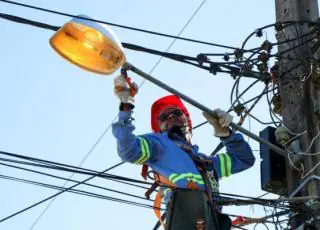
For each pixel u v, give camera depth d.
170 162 15.01
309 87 17.97
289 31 18.78
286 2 19.27
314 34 18.52
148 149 14.94
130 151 14.74
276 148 17.12
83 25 14.39
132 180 16.56
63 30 14.42
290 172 17.55
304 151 17.42
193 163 15.02
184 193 14.64
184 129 15.59
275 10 19.47
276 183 17.78
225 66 18.42
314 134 17.50
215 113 15.63
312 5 19.12
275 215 16.88
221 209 15.88
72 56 14.45
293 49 18.17
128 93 14.73
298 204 16.78
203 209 14.52
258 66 18.45
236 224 16.92
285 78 18.30
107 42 14.39
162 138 15.23
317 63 18.09
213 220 14.58
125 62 14.84
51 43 14.39
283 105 18.16
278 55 18.39
